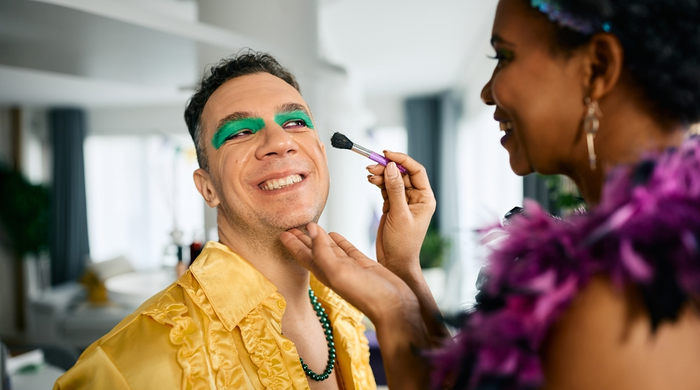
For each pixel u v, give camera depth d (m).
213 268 0.89
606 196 0.47
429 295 0.83
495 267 0.49
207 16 2.46
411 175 0.92
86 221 6.67
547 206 3.46
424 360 0.59
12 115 6.19
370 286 0.63
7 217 5.77
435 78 5.93
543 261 0.47
